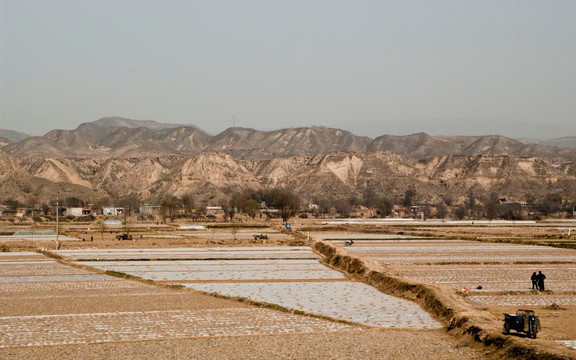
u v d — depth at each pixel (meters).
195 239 135.62
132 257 97.75
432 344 42.22
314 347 41.56
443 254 101.12
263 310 54.59
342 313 52.97
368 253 102.94
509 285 67.50
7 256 99.88
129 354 39.97
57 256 98.31
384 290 64.81
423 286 60.31
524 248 112.62
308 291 64.44
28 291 64.69
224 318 51.12
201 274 77.62
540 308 54.50
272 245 122.25
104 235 149.75
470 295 61.19
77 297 60.97
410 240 133.50
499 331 41.84
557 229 174.00
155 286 68.19
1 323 49.03
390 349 40.94
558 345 37.72
